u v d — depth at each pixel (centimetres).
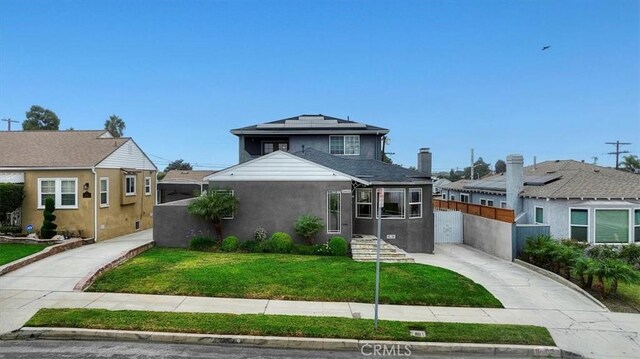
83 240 1778
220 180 1739
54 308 927
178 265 1323
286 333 820
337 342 796
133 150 2342
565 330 909
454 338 820
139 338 803
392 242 1845
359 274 1257
